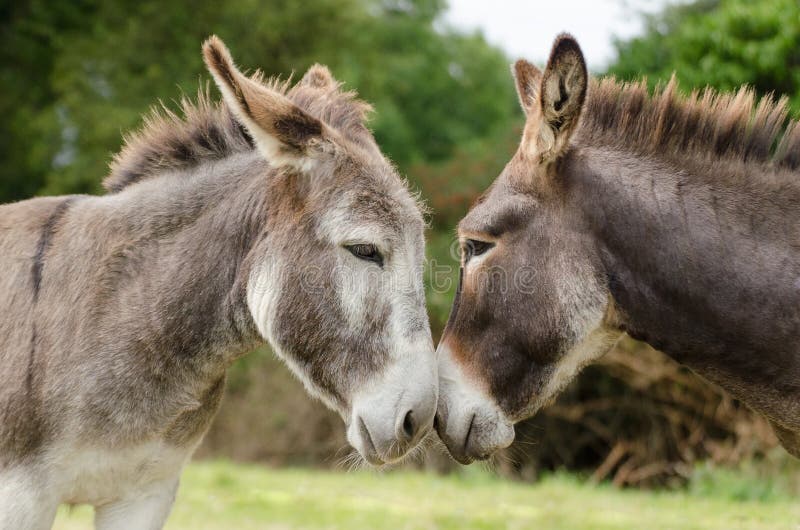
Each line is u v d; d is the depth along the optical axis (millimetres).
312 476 12867
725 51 11383
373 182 4266
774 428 5059
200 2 22047
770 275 4629
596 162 4969
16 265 4523
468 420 5020
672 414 13039
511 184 5082
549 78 4719
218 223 4531
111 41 21594
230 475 11781
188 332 4449
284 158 4266
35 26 22625
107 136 20391
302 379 4316
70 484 4305
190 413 4574
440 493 10648
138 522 4574
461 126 35688
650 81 11344
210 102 4879
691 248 4742
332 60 24078
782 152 4879
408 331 4113
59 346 4324
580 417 14047
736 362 4762
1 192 23703
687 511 9148
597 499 10156
